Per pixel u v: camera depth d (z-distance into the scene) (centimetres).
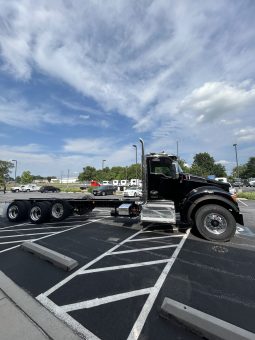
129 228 866
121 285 402
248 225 933
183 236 740
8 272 460
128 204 929
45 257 526
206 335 264
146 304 342
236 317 309
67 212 1000
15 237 742
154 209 748
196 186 788
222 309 328
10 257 548
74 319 307
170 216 734
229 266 487
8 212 1052
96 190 3228
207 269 471
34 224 969
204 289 387
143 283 409
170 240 693
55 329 284
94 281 418
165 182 798
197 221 695
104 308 332
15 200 1074
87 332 281
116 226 906
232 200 705
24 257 548
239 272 456
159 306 336
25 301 349
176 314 295
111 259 530
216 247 621
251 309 328
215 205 694
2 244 659
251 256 550
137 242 672
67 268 465
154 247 623
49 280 423
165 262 511
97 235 759
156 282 413
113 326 292
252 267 482
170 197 798
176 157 811
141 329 286
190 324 279
